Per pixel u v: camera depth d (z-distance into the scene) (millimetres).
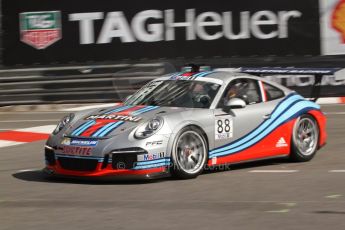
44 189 16797
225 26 37406
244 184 16969
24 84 38406
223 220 13070
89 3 37906
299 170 19047
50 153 17859
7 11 38281
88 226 12781
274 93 20359
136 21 37719
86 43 38062
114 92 37938
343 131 26766
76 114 18891
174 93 18969
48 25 38188
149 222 13016
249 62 37250
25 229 12656
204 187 16594
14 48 38375
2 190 16812
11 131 29531
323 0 36594
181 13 37531
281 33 37062
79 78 38188
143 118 17453
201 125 17891
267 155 19672
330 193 15633
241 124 18922
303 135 20625
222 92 18906
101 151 16781
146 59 37750
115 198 15422
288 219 13062
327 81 36969
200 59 37500
